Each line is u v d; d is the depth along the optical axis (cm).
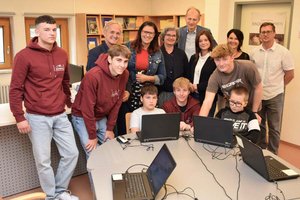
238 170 190
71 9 613
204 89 327
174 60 342
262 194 163
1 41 555
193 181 177
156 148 224
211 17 475
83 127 271
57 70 252
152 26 312
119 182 174
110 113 277
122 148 224
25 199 166
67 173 276
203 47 332
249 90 273
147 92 269
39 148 254
